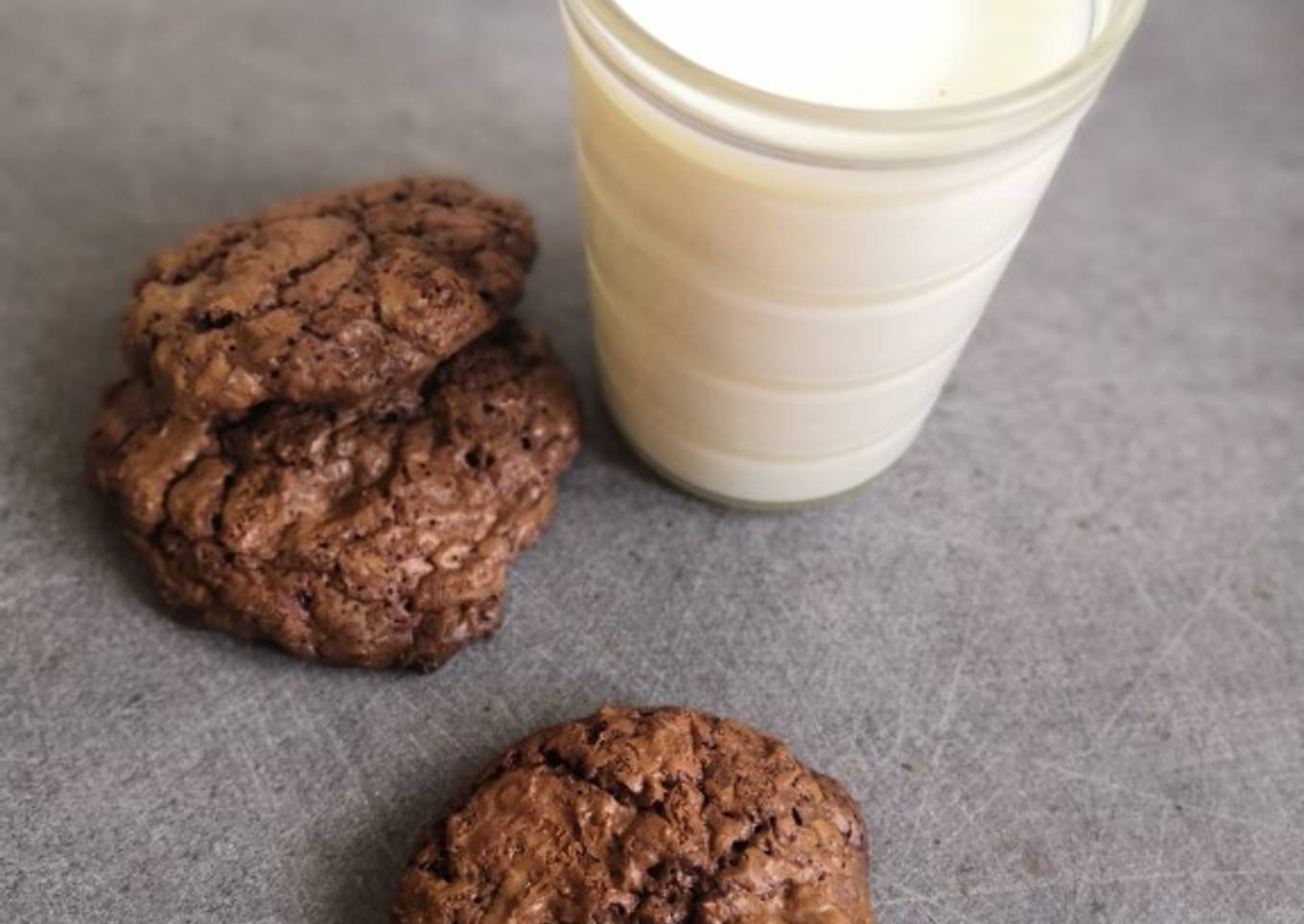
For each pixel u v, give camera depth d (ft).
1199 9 1.25
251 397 0.80
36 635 0.87
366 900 0.80
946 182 0.70
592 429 0.98
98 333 1.00
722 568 0.92
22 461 0.93
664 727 0.79
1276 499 0.98
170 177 1.09
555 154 1.12
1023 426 1.01
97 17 1.18
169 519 0.85
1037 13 0.76
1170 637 0.92
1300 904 0.83
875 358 0.80
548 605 0.90
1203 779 0.87
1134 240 1.11
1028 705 0.89
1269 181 1.15
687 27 0.74
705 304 0.78
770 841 0.75
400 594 0.84
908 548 0.94
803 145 0.68
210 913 0.79
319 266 0.83
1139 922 0.81
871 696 0.88
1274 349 1.06
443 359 0.87
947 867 0.83
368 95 1.15
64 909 0.79
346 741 0.85
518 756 0.79
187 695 0.86
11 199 1.06
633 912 0.73
